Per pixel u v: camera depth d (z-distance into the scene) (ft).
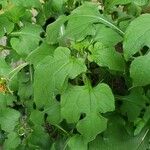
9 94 1.49
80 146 1.33
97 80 1.40
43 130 1.44
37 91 1.20
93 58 1.21
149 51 1.13
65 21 1.29
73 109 1.18
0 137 1.63
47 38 1.30
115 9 1.51
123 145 1.41
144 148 1.42
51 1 1.50
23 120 1.53
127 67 1.26
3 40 1.91
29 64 1.43
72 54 1.26
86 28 1.25
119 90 1.43
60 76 1.17
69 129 1.45
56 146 1.47
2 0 1.50
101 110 1.18
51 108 1.37
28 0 1.44
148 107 1.35
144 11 1.47
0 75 1.44
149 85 1.34
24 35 1.44
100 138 1.40
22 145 1.49
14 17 1.50
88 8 1.30
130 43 1.13
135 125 1.39
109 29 1.25
